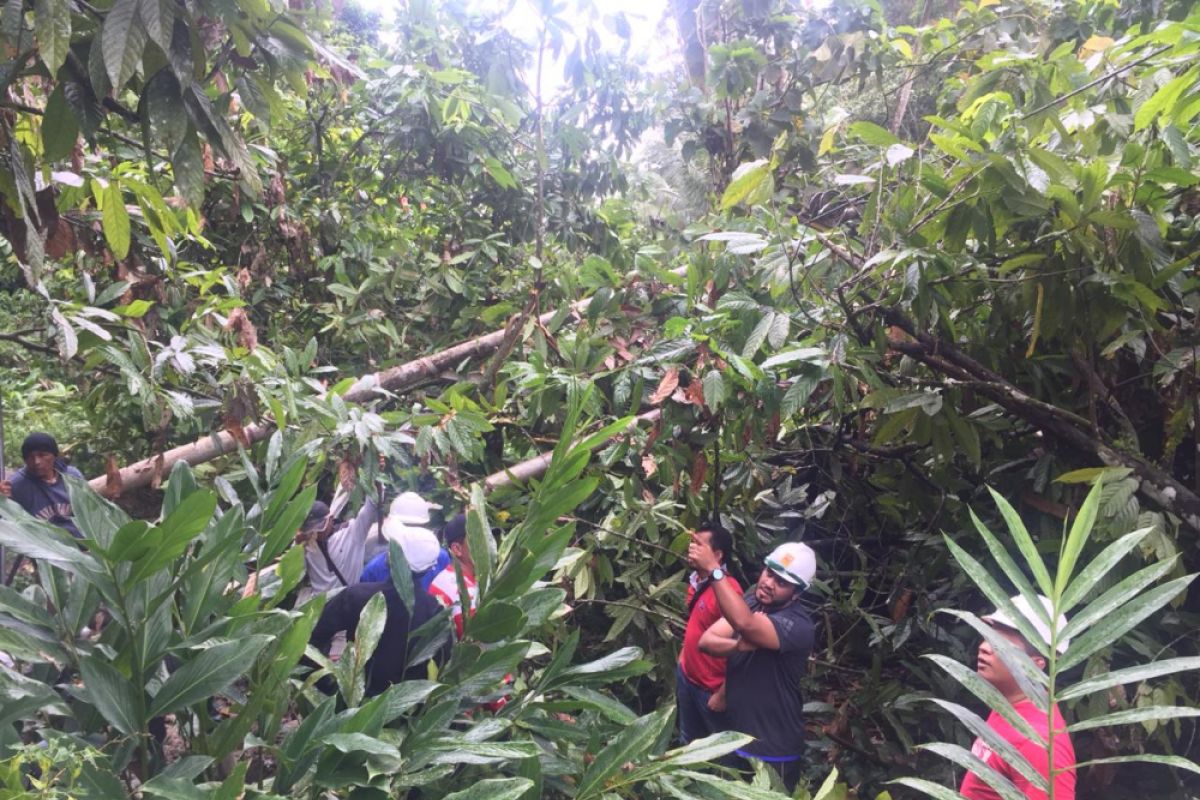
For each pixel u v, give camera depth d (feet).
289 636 4.95
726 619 9.91
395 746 4.88
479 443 10.94
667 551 11.59
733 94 15.93
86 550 4.57
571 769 5.65
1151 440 11.35
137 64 5.33
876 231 10.11
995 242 9.45
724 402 10.32
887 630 12.13
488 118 18.37
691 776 5.30
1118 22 13.56
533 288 14.74
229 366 10.54
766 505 14.08
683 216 18.99
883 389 9.84
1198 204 9.99
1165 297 9.90
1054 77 10.47
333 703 4.77
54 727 5.29
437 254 18.99
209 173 14.57
